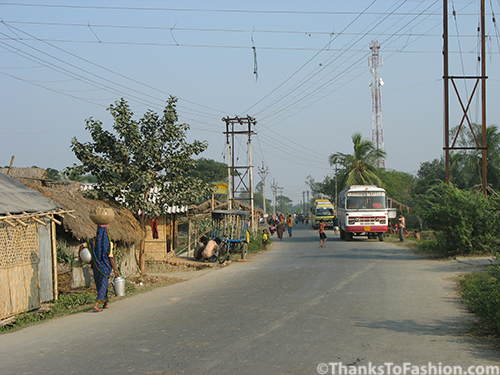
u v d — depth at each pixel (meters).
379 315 8.05
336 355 5.70
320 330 7.01
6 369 5.47
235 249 21.72
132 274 15.83
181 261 19.11
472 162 37.19
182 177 14.80
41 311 9.55
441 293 10.20
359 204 28.22
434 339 6.40
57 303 10.11
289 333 6.86
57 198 12.27
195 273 17.19
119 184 14.12
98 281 9.24
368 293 10.37
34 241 9.58
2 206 8.91
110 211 9.40
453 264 15.22
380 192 28.28
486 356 5.62
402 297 9.80
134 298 10.88
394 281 12.16
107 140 14.39
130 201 14.39
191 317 8.28
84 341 6.73
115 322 8.05
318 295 10.27
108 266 9.30
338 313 8.27
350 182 44.50
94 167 14.36
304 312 8.42
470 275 11.88
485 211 16.64
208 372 5.13
